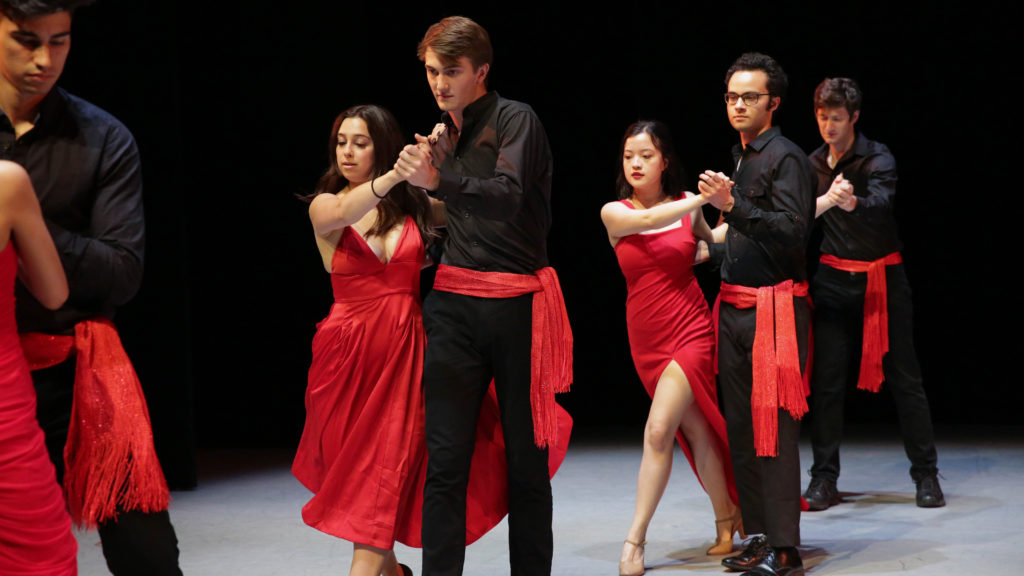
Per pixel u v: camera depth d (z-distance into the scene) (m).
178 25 11.59
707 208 12.93
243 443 12.55
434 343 5.66
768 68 6.62
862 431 12.20
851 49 12.43
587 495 9.17
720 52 12.60
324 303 12.46
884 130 12.52
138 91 9.66
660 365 7.05
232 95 11.77
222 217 12.11
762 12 12.51
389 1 12.41
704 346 7.03
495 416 5.98
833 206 8.23
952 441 11.21
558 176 13.07
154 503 4.40
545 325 5.67
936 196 12.53
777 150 6.55
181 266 9.82
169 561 4.49
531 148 5.51
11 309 4.02
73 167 4.38
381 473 5.74
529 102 12.88
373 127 5.90
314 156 11.92
